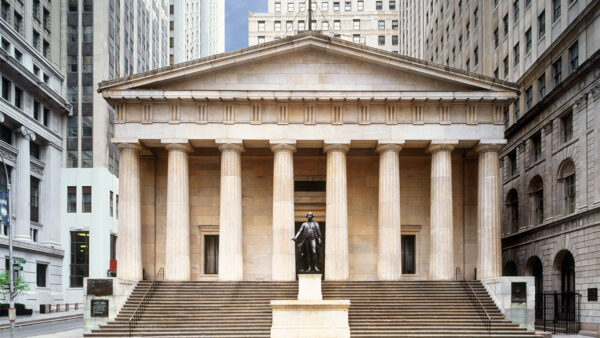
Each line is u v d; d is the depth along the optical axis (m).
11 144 59.16
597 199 35.31
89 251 68.56
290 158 40.12
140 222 41.16
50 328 42.06
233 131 39.97
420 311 33.81
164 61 119.75
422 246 44.12
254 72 40.88
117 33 78.94
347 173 44.84
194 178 44.75
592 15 36.00
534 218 46.25
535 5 45.66
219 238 41.25
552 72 42.34
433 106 40.19
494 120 39.97
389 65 40.16
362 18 132.00
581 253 37.25
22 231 59.03
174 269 39.22
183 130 39.97
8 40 57.06
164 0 120.56
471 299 35.50
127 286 35.78
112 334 31.33
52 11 69.81
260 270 43.53
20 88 59.94
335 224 39.41
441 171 39.84
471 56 62.56
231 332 31.12
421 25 94.06
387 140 39.66
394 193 39.66
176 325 32.22
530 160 46.59
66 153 70.44
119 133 39.94
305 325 28.03
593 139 35.94
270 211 44.25
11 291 36.75
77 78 71.75
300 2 133.38
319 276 30.30
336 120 40.03
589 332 35.44
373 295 35.94
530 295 33.62
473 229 43.72
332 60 41.00
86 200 69.56
